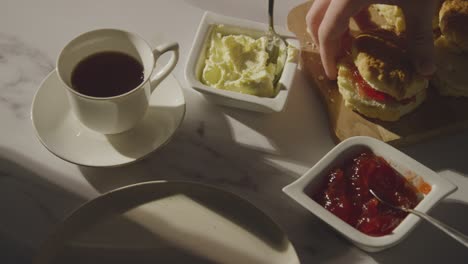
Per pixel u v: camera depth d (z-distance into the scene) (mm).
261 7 814
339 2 645
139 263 566
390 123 673
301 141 671
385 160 619
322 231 612
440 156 669
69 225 570
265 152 662
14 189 624
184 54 725
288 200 630
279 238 573
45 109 642
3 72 703
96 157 619
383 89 654
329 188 598
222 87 666
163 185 597
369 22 748
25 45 724
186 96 693
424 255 604
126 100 595
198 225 585
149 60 616
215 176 643
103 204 584
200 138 666
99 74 618
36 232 600
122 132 638
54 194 622
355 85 677
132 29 743
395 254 603
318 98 705
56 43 728
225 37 696
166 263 568
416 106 685
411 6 635
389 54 665
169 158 650
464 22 675
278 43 684
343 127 668
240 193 633
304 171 651
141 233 579
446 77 684
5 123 666
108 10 757
